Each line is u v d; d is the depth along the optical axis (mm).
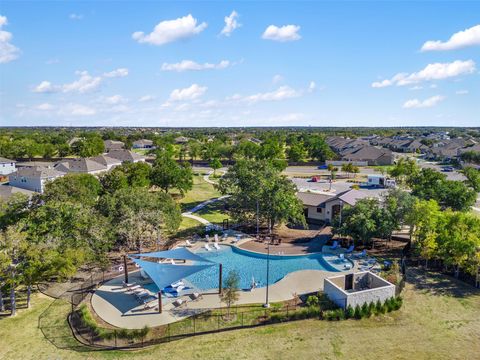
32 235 34844
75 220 37812
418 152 178500
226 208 71000
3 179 99750
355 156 137875
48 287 36656
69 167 98938
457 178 100375
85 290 35844
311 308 30797
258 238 52781
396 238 50875
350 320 30266
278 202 52531
